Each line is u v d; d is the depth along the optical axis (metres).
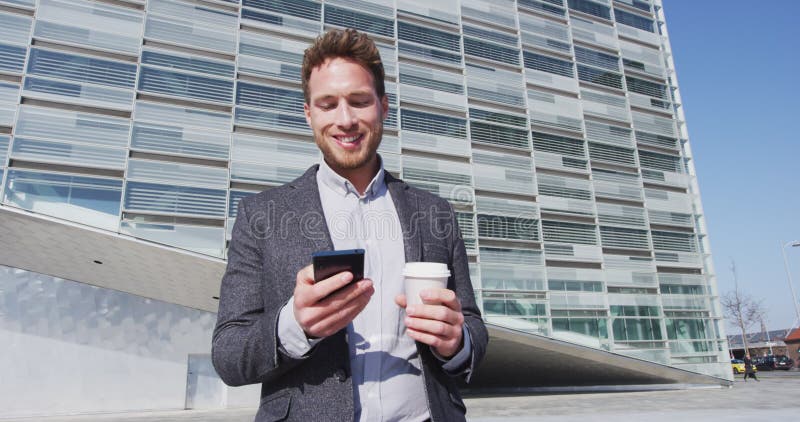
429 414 1.26
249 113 12.27
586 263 15.31
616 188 16.84
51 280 15.02
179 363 15.78
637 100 18.73
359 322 1.31
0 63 10.09
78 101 10.55
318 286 0.92
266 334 1.08
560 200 15.77
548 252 14.95
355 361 1.25
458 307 1.12
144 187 10.66
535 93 16.81
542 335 13.83
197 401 15.86
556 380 20.19
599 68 18.45
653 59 19.88
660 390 17.56
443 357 1.20
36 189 9.78
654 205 17.30
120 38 11.34
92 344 14.98
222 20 12.66
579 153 16.72
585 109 17.52
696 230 17.70
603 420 8.51
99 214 10.13
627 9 20.14
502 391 20.73
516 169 15.47
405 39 15.38
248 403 16.34
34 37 10.50
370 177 1.59
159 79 11.50
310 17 13.89
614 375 17.22
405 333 1.33
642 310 15.54
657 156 18.25
